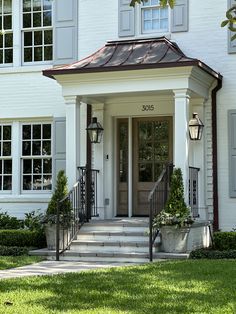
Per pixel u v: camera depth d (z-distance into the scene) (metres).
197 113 13.36
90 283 8.22
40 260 11.30
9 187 15.28
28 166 15.17
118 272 9.22
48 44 15.16
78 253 11.41
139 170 14.21
